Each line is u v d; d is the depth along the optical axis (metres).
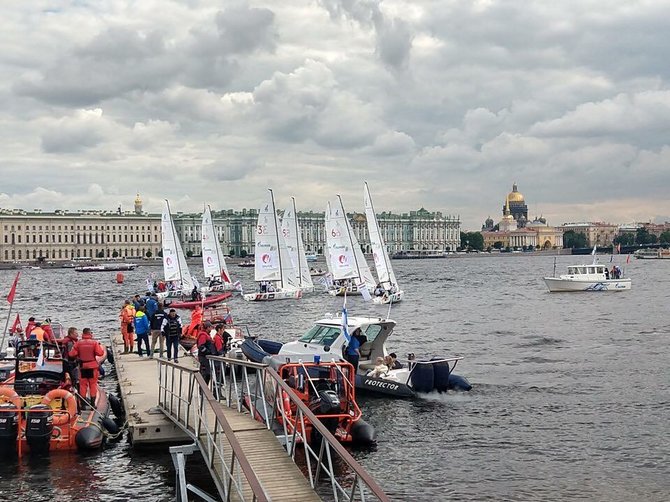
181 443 25.70
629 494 21.61
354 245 100.06
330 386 26.52
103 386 36.78
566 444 26.23
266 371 23.64
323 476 22.97
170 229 109.19
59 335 40.06
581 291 108.25
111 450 25.44
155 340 39.19
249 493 18.27
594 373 39.06
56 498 21.33
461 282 145.62
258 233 99.12
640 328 60.69
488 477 23.05
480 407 31.34
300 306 90.12
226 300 100.00
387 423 28.88
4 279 184.12
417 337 56.94
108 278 186.12
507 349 49.22
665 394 33.72
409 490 21.97
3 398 25.06
